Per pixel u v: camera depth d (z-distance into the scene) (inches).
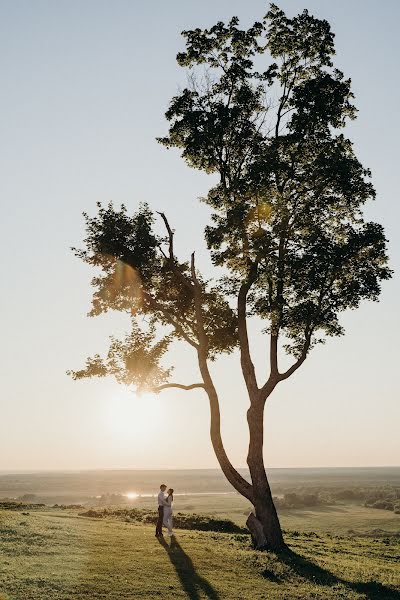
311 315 1167.0
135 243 1282.0
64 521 1168.2
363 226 1183.6
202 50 1322.6
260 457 1146.7
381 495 6063.0
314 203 1235.9
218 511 4574.3
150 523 1434.5
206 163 1302.9
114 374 1333.7
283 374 1180.5
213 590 723.4
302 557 1029.2
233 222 1167.0
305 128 1247.5
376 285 1173.7
